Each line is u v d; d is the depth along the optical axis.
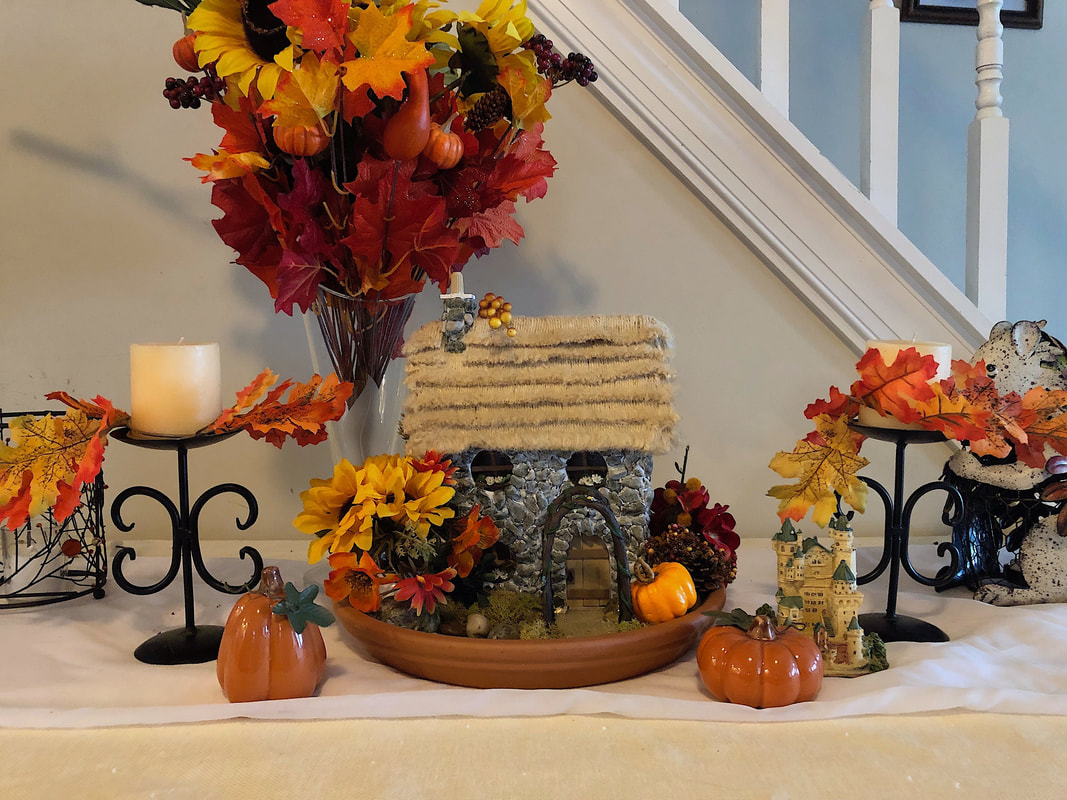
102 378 1.27
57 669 0.83
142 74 1.24
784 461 0.90
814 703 0.71
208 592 1.08
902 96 1.57
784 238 1.29
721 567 0.94
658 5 1.24
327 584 0.85
